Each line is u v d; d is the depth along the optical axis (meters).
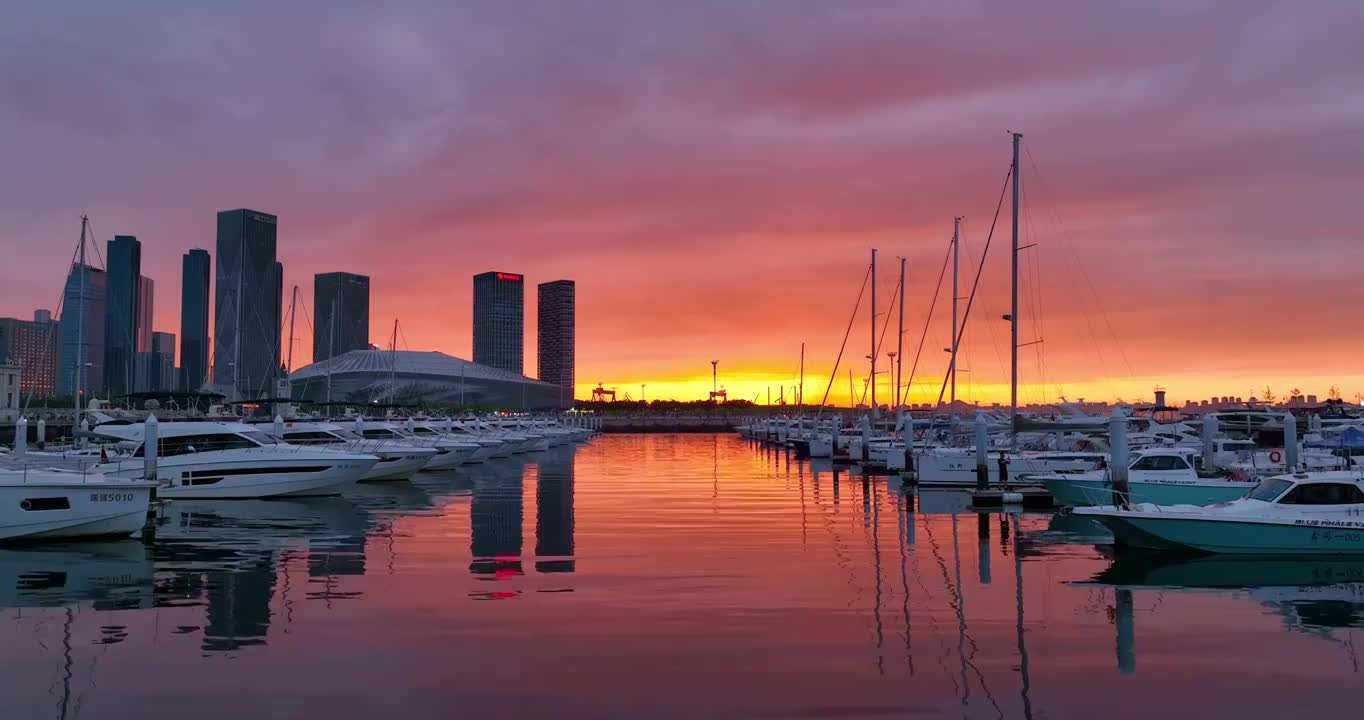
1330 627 15.68
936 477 43.44
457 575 19.95
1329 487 23.00
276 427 44.28
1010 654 13.96
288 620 15.84
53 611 16.48
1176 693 12.22
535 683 12.54
